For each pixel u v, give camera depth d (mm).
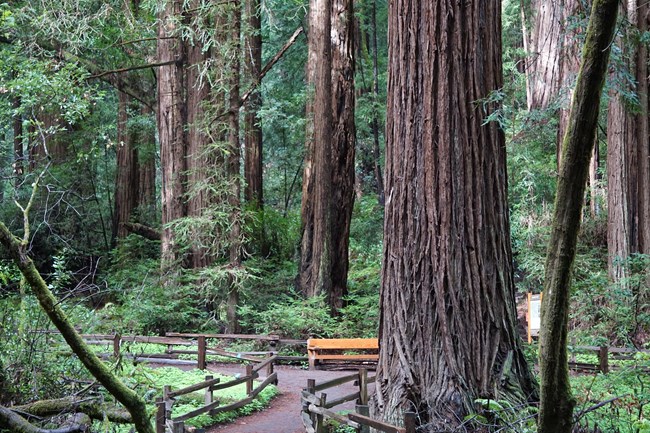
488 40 9984
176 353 17281
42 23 17938
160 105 23703
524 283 21234
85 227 29297
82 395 6398
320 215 21297
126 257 26328
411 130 9977
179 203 23234
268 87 34031
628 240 18734
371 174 38062
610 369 13406
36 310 7617
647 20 17844
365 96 32688
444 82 9797
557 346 5469
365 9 34656
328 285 21125
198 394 12414
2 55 17031
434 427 8867
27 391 6832
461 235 9672
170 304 20422
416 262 9789
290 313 19828
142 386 9078
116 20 22453
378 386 9977
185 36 22000
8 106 17656
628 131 19312
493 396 9180
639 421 7902
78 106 16203
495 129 10016
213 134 22016
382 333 10188
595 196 22750
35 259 20188
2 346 6910
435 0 9859
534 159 22906
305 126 26031
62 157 29875
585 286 18516
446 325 9477
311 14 24125
